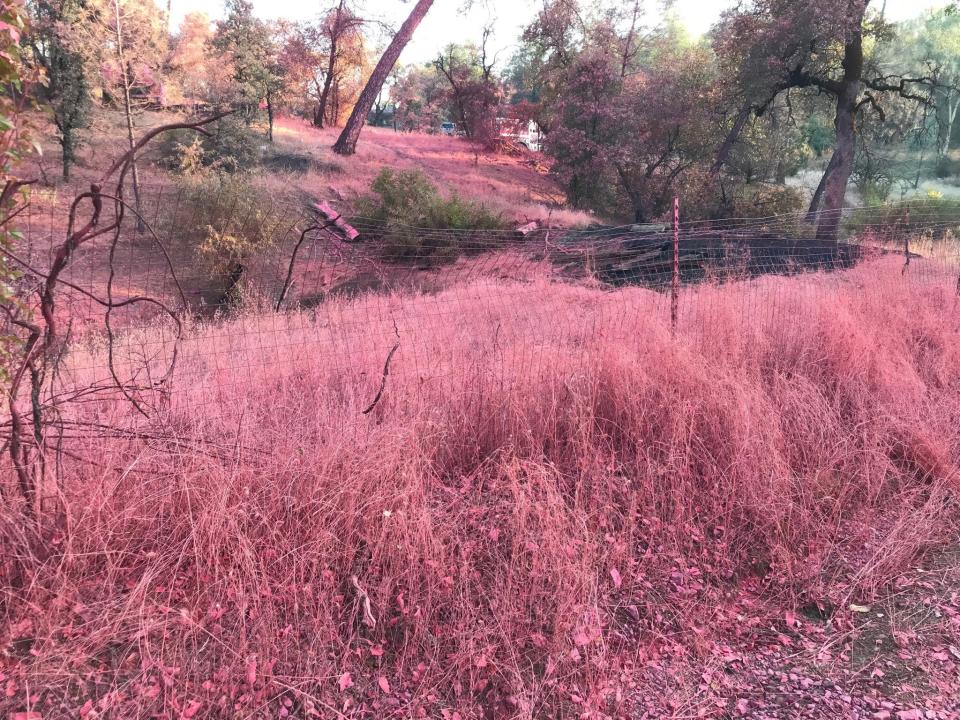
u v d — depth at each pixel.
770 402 4.14
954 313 6.13
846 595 2.90
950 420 4.26
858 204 30.83
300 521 2.80
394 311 6.31
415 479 2.94
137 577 2.56
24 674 2.17
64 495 2.60
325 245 6.73
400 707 2.26
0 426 2.73
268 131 27.70
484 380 3.94
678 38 40.34
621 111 27.83
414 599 2.59
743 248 9.00
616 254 10.38
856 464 3.82
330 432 3.22
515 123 38.47
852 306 5.80
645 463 3.57
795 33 21.17
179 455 2.90
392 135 39.06
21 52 2.56
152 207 10.93
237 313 6.80
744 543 3.23
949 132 40.12
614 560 2.99
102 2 17.52
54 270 2.45
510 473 3.03
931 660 2.49
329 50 34.47
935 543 3.23
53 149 17.94
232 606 2.47
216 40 23.69
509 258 9.64
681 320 5.57
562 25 31.66
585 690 2.37
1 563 2.46
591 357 4.18
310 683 2.29
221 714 2.14
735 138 27.94
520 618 2.60
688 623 2.73
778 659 2.55
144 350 4.18
